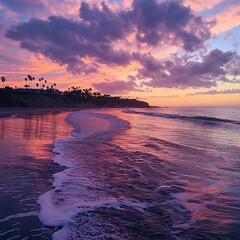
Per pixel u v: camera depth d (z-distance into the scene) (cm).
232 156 1141
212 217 536
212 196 659
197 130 2311
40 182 729
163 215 540
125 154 1168
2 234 445
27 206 561
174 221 513
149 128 2470
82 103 16988
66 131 2048
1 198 605
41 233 449
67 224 480
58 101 14288
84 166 930
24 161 973
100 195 644
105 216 521
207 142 1570
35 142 1427
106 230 463
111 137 1753
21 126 2370
